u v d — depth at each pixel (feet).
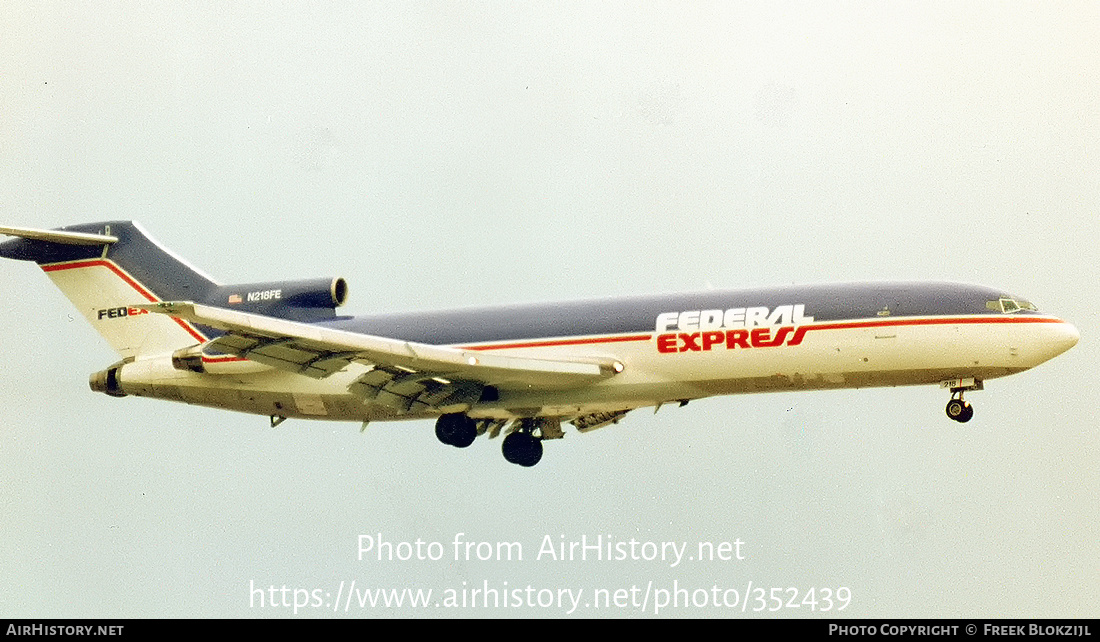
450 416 387.96
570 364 357.41
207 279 404.57
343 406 391.04
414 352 344.28
